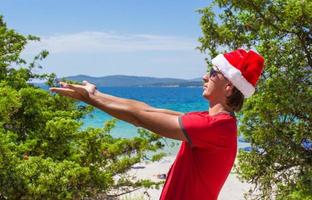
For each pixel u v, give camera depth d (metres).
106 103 2.60
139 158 9.24
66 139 8.64
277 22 9.67
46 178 7.26
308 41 9.59
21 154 8.31
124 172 9.33
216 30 9.98
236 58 2.82
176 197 2.80
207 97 2.87
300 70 9.61
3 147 7.32
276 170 9.69
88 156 8.71
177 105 85.69
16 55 10.31
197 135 2.62
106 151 8.97
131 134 33.19
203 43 10.16
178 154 2.85
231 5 9.87
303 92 9.39
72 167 7.59
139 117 2.59
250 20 9.90
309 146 9.66
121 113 2.59
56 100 9.98
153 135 9.34
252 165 9.95
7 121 8.36
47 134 8.64
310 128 9.62
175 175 2.82
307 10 8.81
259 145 9.83
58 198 7.28
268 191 9.96
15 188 7.35
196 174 2.74
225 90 2.80
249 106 9.63
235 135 2.75
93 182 8.27
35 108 8.83
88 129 8.82
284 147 9.36
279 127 9.49
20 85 9.87
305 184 8.80
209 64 10.13
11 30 10.33
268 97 9.19
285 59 9.45
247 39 9.98
